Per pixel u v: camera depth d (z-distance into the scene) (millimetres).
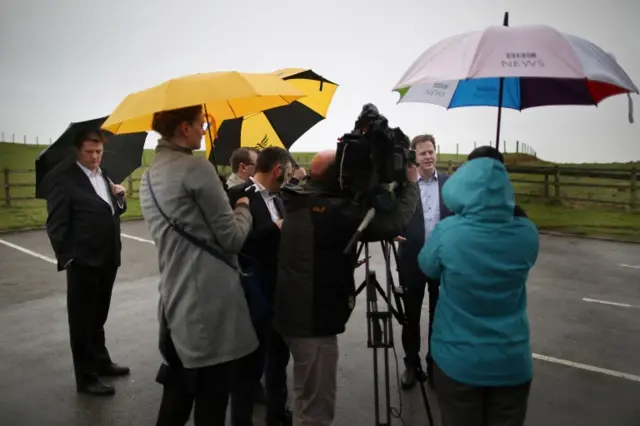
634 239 10336
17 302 6180
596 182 15156
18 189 14961
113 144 3816
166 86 2244
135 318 5570
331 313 2408
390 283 2592
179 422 2520
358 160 2307
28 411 3457
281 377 3080
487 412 2191
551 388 3820
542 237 10852
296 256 2441
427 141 3654
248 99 3143
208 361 2305
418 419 3332
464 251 2057
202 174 2252
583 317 5613
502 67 1912
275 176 3037
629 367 4227
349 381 3936
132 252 9195
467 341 2092
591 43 2127
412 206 2432
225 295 2328
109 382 3906
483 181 2049
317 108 4074
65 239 3426
